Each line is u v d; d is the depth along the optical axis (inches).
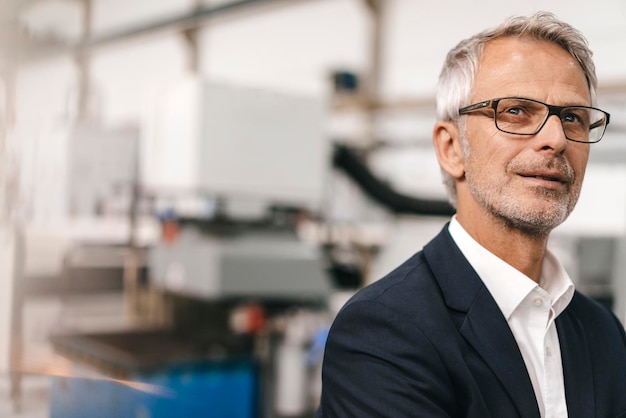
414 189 123.6
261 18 154.4
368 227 112.4
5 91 40.2
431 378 29.9
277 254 84.1
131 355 71.5
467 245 34.3
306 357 88.7
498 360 31.4
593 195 101.3
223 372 76.7
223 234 84.6
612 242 76.7
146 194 86.9
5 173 44.2
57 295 74.5
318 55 144.6
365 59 136.8
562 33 33.9
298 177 88.9
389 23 135.2
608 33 102.3
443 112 36.3
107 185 81.9
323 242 110.6
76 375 57.8
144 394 67.9
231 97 82.7
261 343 85.6
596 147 100.7
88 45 118.1
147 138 86.5
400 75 132.4
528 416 30.9
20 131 43.1
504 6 115.0
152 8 140.6
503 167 32.6
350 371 31.7
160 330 86.4
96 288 83.7
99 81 121.8
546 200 32.0
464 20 121.3
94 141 79.8
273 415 85.8
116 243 86.8
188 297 93.4
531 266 34.4
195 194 80.5
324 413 34.1
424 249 35.9
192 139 80.4
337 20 141.9
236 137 83.0
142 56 144.6
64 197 74.5
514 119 32.8
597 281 77.2
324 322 94.6
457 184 36.3
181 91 82.5
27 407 49.3
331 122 142.9
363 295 33.0
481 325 31.9
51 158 73.8
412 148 127.0
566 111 32.9
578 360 34.9
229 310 95.0
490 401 30.9
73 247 78.1
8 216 45.7
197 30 159.9
